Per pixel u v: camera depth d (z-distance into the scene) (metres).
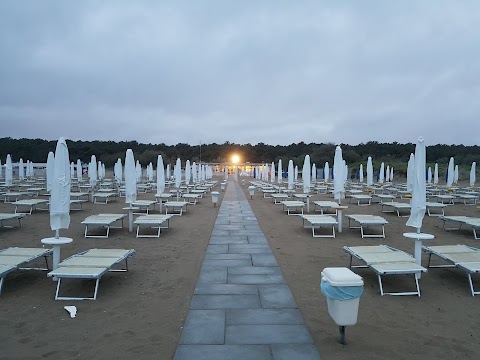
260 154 75.00
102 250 5.50
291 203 12.44
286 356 2.98
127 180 8.91
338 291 3.03
